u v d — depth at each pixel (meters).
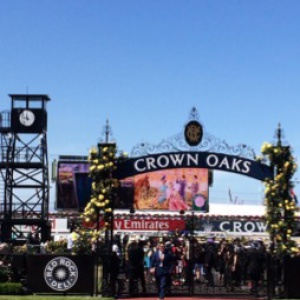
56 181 55.47
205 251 27.75
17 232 48.91
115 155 23.69
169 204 54.62
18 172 50.31
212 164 23.77
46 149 50.91
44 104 51.19
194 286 26.84
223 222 50.62
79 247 23.34
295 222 23.48
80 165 55.66
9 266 24.72
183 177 54.78
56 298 22.00
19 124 50.56
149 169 23.78
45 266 23.30
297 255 23.20
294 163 23.53
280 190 23.39
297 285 22.98
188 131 23.75
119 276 24.83
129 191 53.88
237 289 26.70
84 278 23.22
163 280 22.36
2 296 22.45
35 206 50.06
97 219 23.59
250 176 23.67
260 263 24.66
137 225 47.66
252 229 50.44
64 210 55.28
